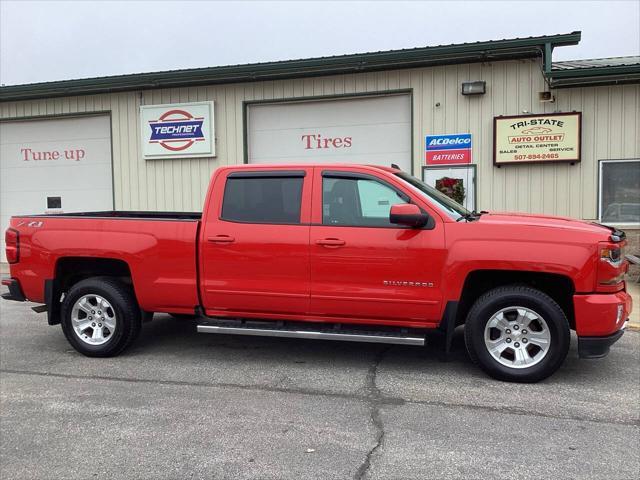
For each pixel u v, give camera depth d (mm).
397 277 5051
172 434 3947
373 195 5262
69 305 5906
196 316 5879
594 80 10203
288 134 12359
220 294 5477
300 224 5316
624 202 10461
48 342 6652
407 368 5453
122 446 3768
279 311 5406
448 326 4961
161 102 12953
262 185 5484
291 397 4676
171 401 4602
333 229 5203
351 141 12000
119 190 13445
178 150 12844
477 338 5008
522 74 10742
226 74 11906
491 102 10945
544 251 4754
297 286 5285
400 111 11672
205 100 12672
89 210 13969
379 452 3641
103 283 5828
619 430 3982
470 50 10477
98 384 5051
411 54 10797
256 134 12547
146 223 5680
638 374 5254
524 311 4902
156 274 5621
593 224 5242
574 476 3314
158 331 7027
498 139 10859
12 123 14406
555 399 4594
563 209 10711
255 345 6340
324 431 3979
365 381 5074
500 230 4883
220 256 5441
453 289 4930
